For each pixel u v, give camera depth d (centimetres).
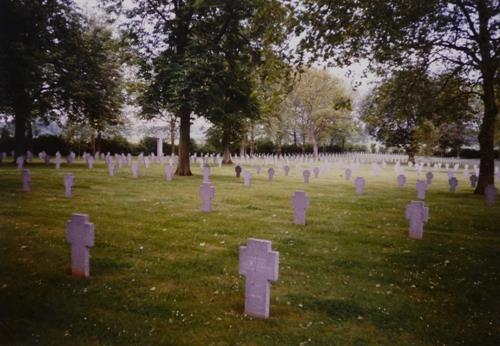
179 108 2470
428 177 2745
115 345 473
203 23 2564
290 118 6525
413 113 2214
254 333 515
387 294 673
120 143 5684
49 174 2430
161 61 2484
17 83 3106
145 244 927
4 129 4719
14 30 3047
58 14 3344
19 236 941
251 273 566
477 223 1313
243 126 4466
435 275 778
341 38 1242
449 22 1388
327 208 1529
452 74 2058
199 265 788
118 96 3919
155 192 1803
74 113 3812
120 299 611
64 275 708
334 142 10100
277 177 2877
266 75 1424
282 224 1198
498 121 2589
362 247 974
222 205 1516
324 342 497
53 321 532
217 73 2392
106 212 1280
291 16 1205
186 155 2805
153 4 2555
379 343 502
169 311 573
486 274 788
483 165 2161
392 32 1191
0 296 605
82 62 3509
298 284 708
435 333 535
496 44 1223
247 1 2317
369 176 3338
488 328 556
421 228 1079
